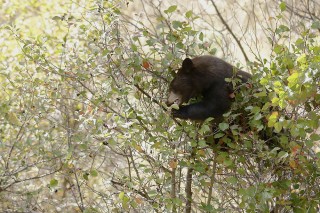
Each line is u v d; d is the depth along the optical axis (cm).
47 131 1199
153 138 1028
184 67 1174
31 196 1198
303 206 1055
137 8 1803
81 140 1073
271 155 1002
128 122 1031
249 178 1100
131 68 1102
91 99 1109
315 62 923
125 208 987
